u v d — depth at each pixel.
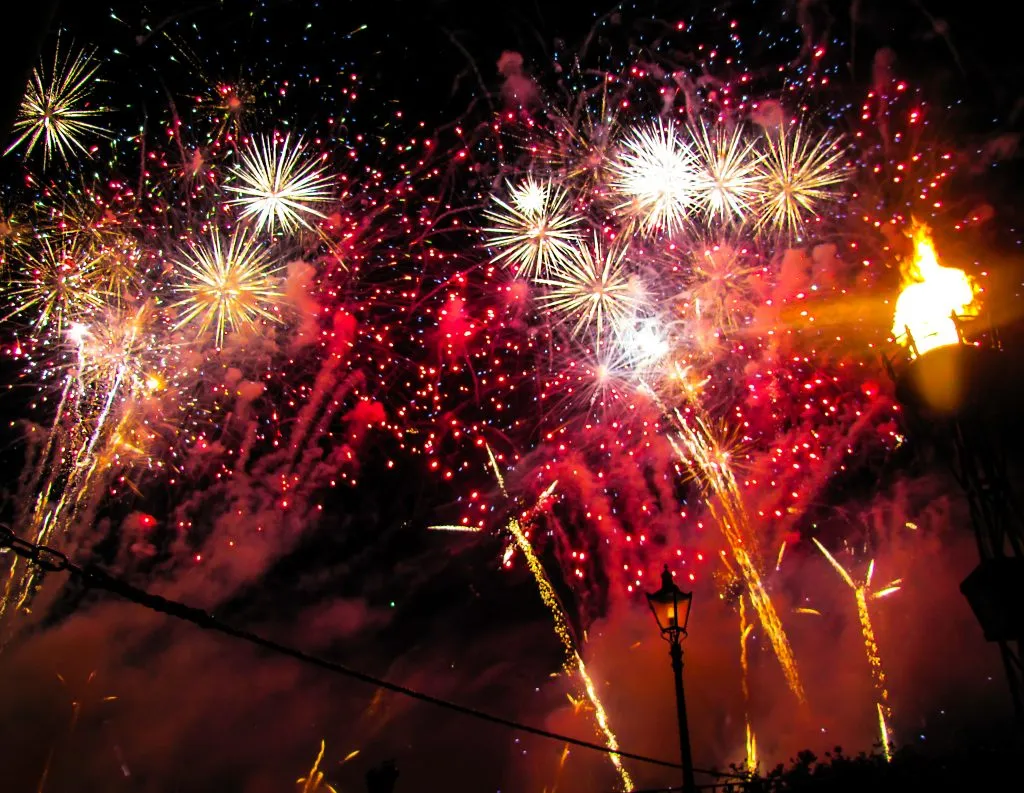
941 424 6.22
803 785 7.14
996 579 5.74
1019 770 6.32
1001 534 5.81
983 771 6.43
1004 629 5.70
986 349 6.01
